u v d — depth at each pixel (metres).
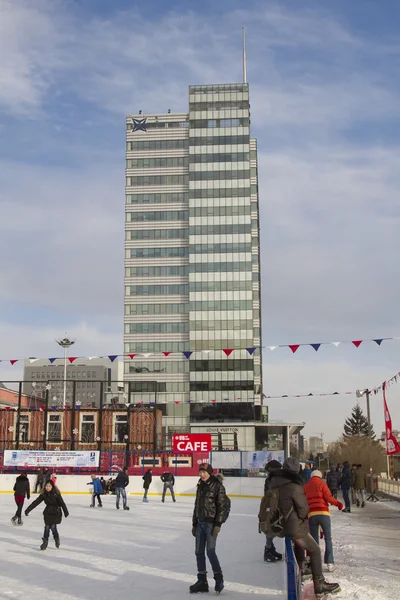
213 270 95.50
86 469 40.94
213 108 100.12
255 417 93.00
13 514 24.22
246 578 10.66
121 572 11.41
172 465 43.28
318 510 11.22
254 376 93.81
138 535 17.52
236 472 39.66
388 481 34.09
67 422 49.59
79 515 24.31
